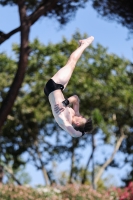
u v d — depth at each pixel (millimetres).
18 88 27844
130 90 49438
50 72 48938
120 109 51656
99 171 52844
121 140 54312
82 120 12141
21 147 54906
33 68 49094
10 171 54000
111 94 49656
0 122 27609
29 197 28906
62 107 12109
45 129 55688
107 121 52594
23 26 27875
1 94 50344
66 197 30375
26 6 31328
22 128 54219
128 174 54188
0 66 50594
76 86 48844
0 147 54531
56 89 12234
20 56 27906
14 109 51406
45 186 31969
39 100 51156
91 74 49719
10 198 28531
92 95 49406
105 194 31062
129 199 29969
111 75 50094
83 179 53000
